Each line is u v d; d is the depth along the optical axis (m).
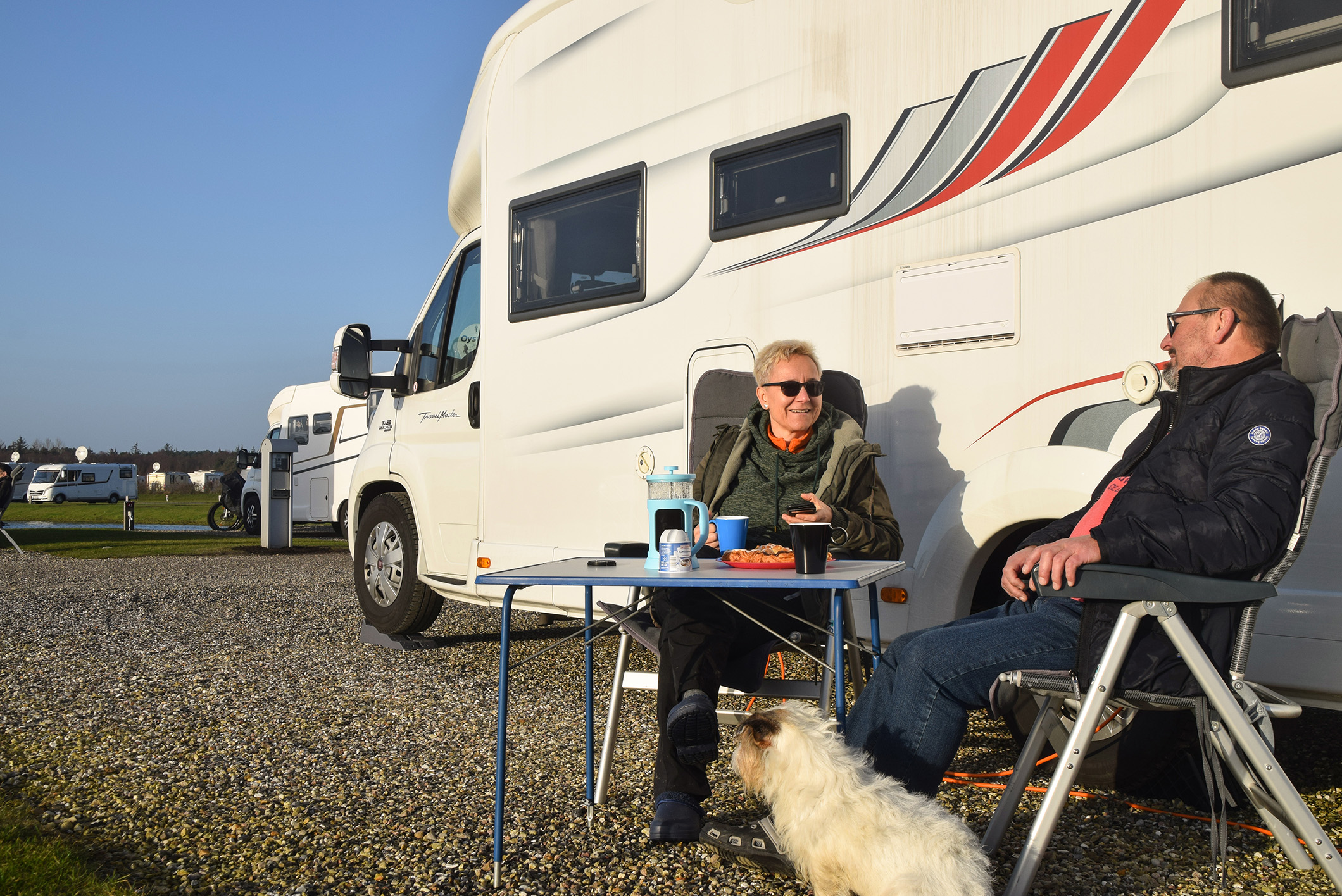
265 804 2.74
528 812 2.64
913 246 3.14
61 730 3.54
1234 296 2.03
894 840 1.67
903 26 3.18
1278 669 2.43
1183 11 2.62
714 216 3.67
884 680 2.05
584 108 4.20
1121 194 2.72
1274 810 1.89
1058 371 2.83
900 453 3.15
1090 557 1.78
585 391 4.16
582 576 2.08
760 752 1.83
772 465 2.90
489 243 4.68
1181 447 1.99
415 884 2.19
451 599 4.98
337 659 4.95
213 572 9.77
